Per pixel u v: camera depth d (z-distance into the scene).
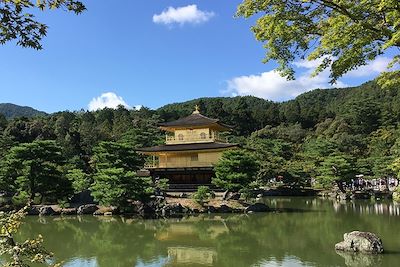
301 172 74.31
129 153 57.19
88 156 87.19
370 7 9.81
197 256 24.34
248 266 21.55
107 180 44.53
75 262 23.02
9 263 8.07
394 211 44.38
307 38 11.58
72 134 94.50
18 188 50.59
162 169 61.28
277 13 10.80
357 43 10.40
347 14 9.97
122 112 145.50
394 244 25.86
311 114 147.12
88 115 145.25
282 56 11.97
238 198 50.47
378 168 68.50
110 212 43.78
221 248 26.48
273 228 34.22
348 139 96.12
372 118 115.94
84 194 51.97
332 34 10.48
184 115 150.00
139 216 42.50
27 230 34.50
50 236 31.62
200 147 60.66
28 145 47.59
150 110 148.62
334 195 68.19
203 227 35.50
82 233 33.00
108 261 23.27
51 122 110.00
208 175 60.50
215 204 46.41
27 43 6.93
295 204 55.28
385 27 10.03
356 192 66.56
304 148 101.81
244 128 144.38
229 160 48.47
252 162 48.66
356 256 22.81
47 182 47.31
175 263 22.64
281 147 90.19
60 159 50.88
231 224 36.94
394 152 67.94
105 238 30.69
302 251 24.69
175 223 37.97
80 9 7.03
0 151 69.38
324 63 11.57
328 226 34.47
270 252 24.75
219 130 70.12
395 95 136.50
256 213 44.38
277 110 153.12
